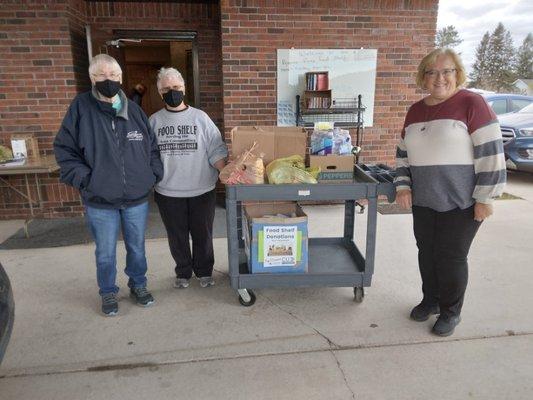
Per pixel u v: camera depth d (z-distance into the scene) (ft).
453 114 6.79
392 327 7.99
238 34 14.82
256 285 8.52
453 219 7.12
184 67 21.74
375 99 16.01
